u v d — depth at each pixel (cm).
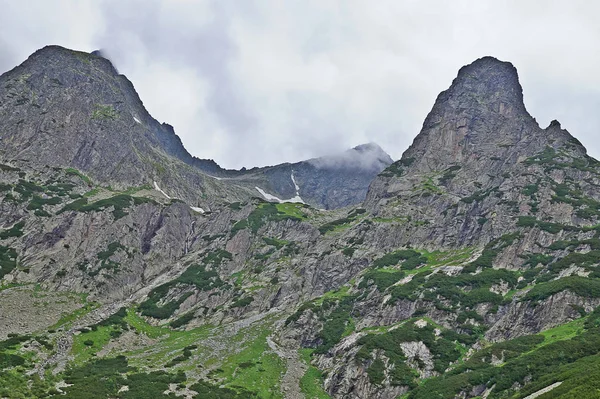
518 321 15775
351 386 14562
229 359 16712
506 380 12325
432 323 16950
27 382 13388
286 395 14475
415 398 13062
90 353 16612
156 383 14150
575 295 15438
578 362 11862
